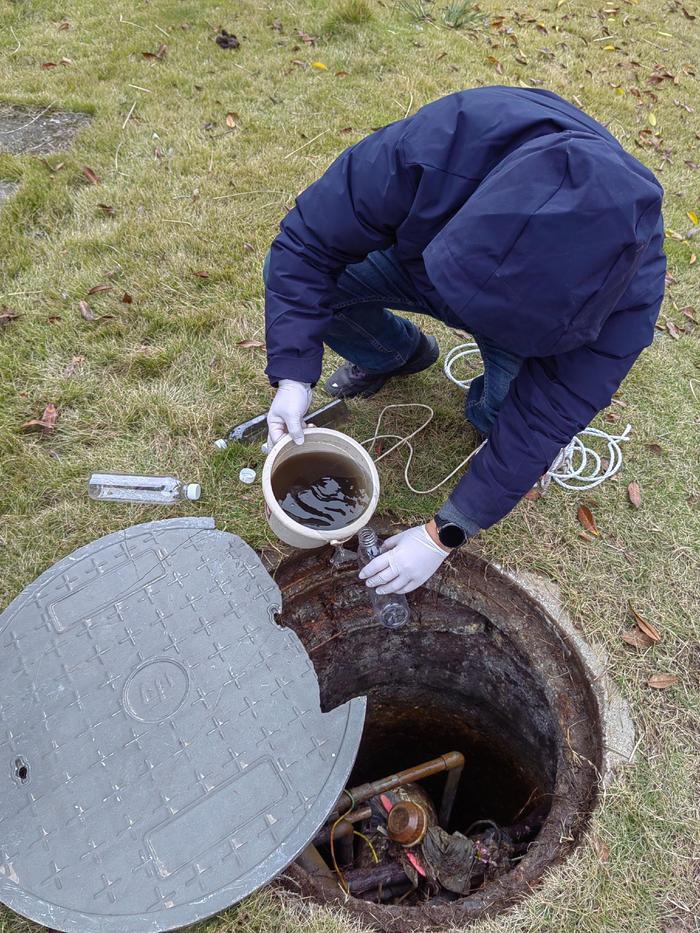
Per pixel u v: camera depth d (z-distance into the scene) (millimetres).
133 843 1532
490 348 1970
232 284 2961
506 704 2279
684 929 1547
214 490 2238
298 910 1505
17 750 1646
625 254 1079
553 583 2107
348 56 4609
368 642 2287
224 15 4848
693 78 5371
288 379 1751
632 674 1938
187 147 3680
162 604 1886
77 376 2562
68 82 4137
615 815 1683
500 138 1334
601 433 2555
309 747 1678
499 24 5367
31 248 3039
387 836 1988
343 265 1757
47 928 1466
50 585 1909
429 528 1638
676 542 2270
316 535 1559
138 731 1679
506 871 1929
